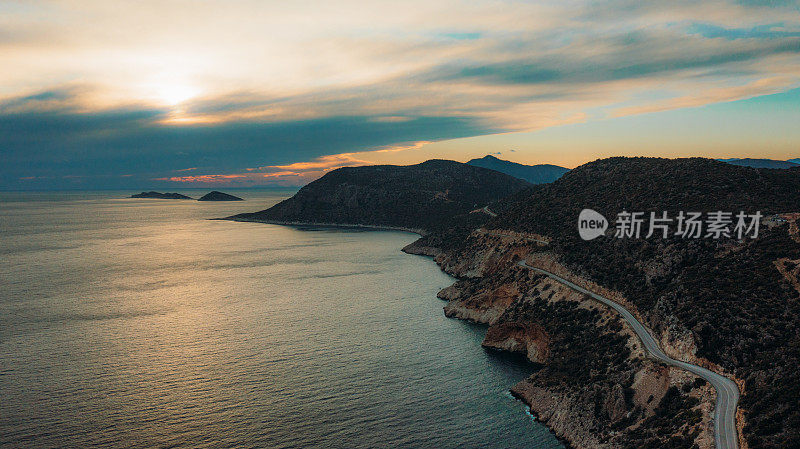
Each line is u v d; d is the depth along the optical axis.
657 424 56.91
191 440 59.53
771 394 51.53
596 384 66.56
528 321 92.50
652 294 82.75
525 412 69.19
